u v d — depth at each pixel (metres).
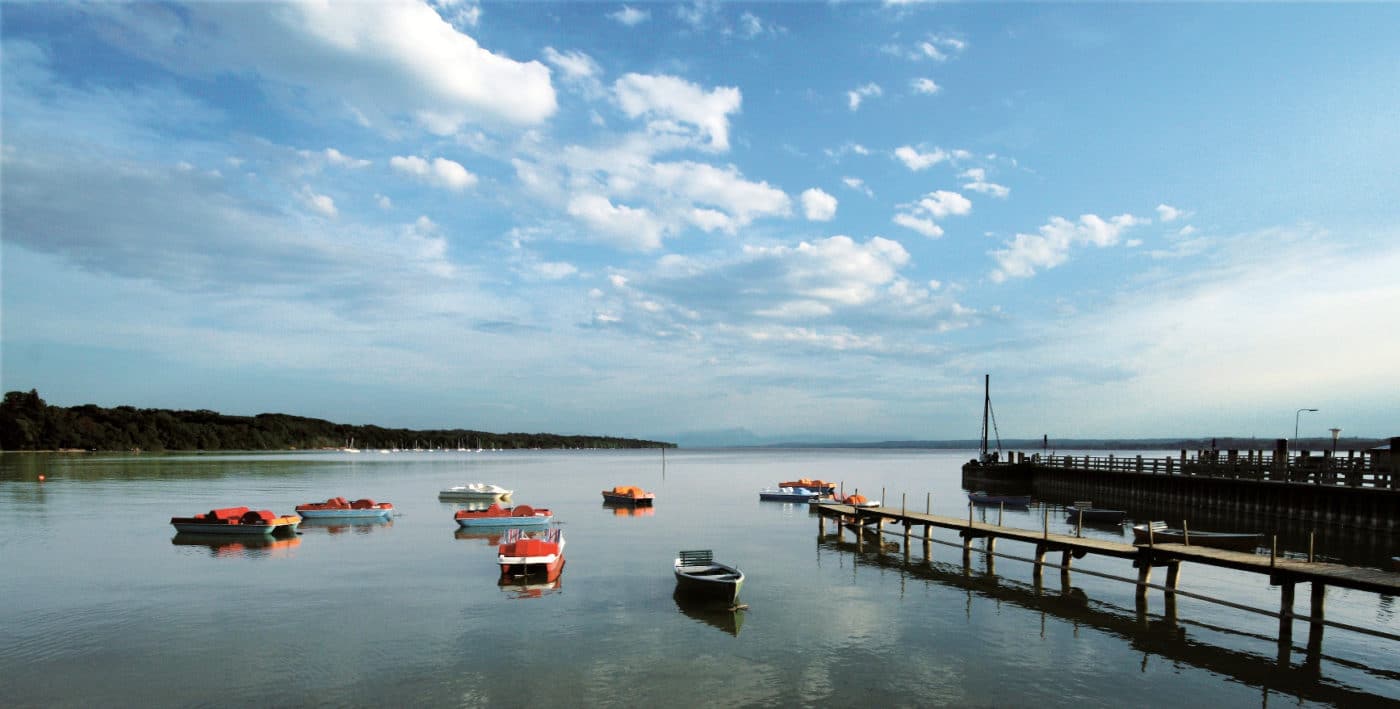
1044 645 19.70
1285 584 20.62
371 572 29.22
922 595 25.50
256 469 115.75
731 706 15.50
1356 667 18.03
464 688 16.45
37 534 39.31
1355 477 39.97
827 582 27.70
